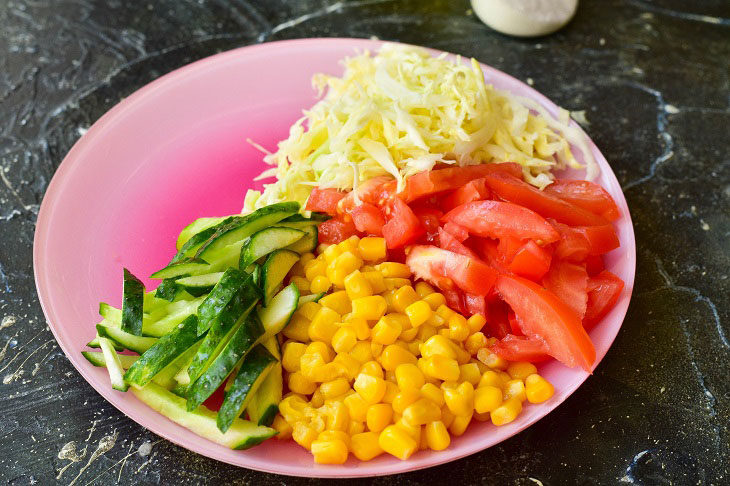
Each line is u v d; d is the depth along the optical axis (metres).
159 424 0.30
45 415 0.33
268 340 0.32
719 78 0.48
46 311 0.34
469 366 0.32
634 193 0.42
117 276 0.36
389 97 0.38
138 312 0.32
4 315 0.36
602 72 0.48
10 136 0.43
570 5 0.49
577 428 0.33
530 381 0.32
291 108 0.43
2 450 0.32
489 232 0.34
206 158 0.41
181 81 0.43
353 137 0.38
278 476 0.31
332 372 0.32
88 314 0.34
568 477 0.32
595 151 0.40
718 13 0.52
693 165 0.43
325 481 0.31
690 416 0.34
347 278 0.33
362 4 0.52
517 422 0.31
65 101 0.45
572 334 0.32
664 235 0.40
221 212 0.40
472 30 0.50
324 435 0.30
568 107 0.46
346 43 0.45
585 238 0.35
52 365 0.35
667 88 0.47
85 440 0.32
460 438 0.31
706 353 0.36
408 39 0.49
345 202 0.37
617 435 0.33
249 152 0.42
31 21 0.50
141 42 0.49
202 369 0.31
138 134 0.41
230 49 0.49
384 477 0.31
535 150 0.40
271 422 0.31
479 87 0.38
